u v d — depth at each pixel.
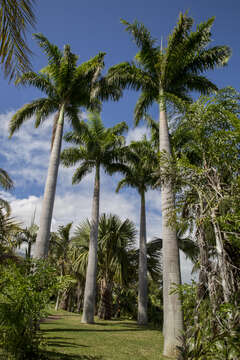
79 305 20.34
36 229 15.90
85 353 5.54
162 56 10.36
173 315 6.56
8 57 2.89
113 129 16.42
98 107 12.84
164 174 4.93
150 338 9.16
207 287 3.41
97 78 11.20
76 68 11.93
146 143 15.73
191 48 9.93
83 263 16.06
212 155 4.30
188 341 2.81
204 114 4.61
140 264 15.30
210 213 3.90
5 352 3.93
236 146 4.02
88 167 16.56
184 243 13.63
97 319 15.55
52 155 10.71
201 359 2.51
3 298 4.25
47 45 11.51
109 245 15.91
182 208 4.66
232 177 4.01
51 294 4.61
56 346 5.96
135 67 10.24
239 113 4.48
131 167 16.55
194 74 10.67
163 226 7.70
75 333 8.73
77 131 12.85
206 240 3.85
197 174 4.30
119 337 8.80
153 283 20.55
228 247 3.56
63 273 19.98
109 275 16.06
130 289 21.06
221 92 4.61
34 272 4.85
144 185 17.11
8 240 7.17
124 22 10.34
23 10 2.77
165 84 10.21
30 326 4.36
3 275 4.57
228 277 3.27
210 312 2.90
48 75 11.98
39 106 12.03
